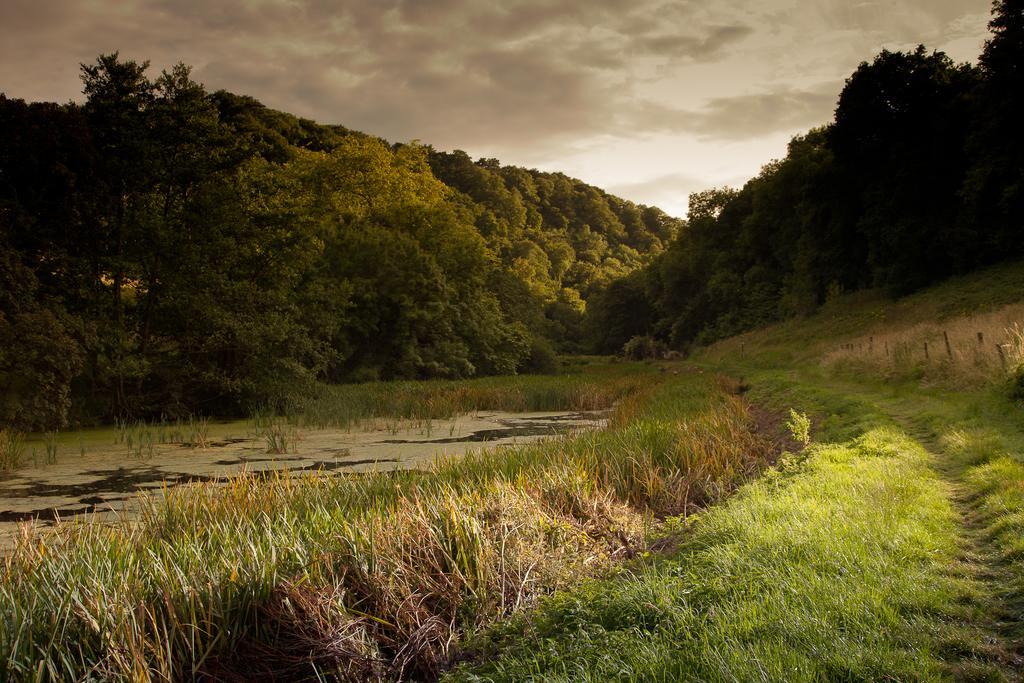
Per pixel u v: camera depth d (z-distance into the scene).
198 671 4.89
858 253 52.78
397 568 5.95
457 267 49.69
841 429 13.74
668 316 88.50
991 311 29.56
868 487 8.11
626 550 7.70
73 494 11.66
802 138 66.94
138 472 13.72
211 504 8.56
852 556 5.65
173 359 25.97
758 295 65.75
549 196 196.50
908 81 45.38
